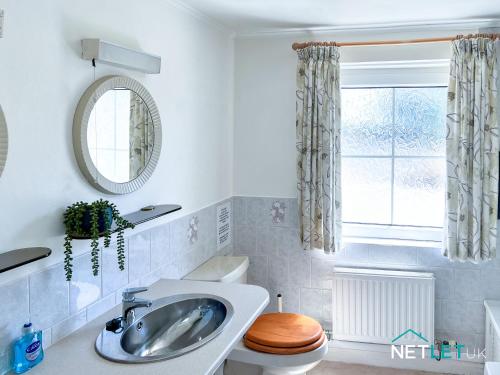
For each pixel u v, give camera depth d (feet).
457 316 10.34
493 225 9.62
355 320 10.46
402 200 10.78
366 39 10.36
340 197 10.21
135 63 6.53
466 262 10.21
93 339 5.58
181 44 8.46
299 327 8.64
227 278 8.87
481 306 10.19
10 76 4.80
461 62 9.51
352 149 10.96
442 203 10.59
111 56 5.97
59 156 5.52
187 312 6.80
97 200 6.22
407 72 10.46
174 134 8.29
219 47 10.28
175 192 8.40
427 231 10.65
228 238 11.10
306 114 10.24
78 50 5.76
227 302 6.66
